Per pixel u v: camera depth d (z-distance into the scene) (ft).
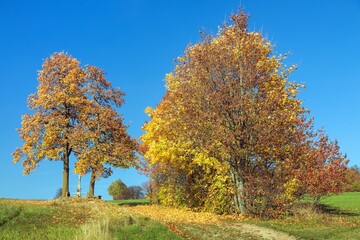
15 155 131.44
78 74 137.90
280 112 88.99
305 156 88.53
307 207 85.05
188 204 103.86
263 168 89.81
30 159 131.34
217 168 90.58
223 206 92.73
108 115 135.95
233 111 88.17
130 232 51.83
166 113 101.50
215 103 87.66
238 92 88.84
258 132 86.53
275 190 85.76
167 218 77.05
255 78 88.79
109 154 135.33
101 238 46.62
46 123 133.28
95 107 137.39
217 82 90.33
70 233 49.49
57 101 132.26
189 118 92.58
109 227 53.01
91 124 134.00
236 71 90.02
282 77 95.20
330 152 87.10
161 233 53.01
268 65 92.63
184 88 95.25
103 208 78.69
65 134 131.64
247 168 89.20
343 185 88.28
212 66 90.58
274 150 89.35
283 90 93.45
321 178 84.28
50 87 134.92
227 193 91.35
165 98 107.14
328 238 56.70
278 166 88.58
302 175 85.40
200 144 92.22
